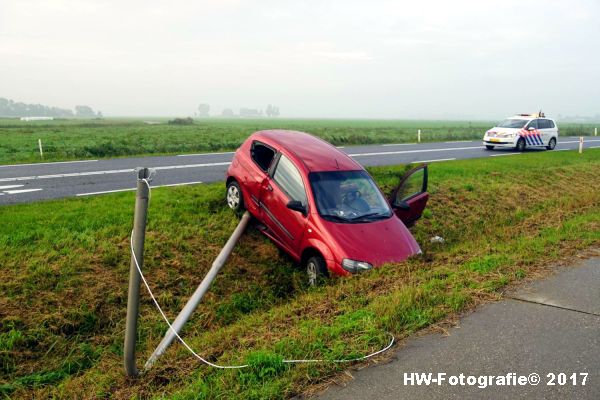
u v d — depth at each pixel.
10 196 10.84
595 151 26.02
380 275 6.50
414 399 3.34
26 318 6.20
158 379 4.14
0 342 5.73
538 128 26.52
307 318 5.13
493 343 4.14
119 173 14.85
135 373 4.34
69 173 14.71
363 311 4.95
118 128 60.75
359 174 8.79
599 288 5.43
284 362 3.85
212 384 3.71
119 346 6.14
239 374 3.78
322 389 3.49
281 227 8.39
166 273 7.78
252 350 4.28
